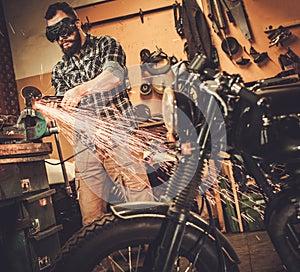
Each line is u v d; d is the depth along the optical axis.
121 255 1.88
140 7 5.13
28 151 2.75
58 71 3.35
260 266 3.04
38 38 5.31
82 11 5.25
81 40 3.25
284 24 4.90
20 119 2.93
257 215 4.12
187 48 5.02
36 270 2.67
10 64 5.32
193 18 4.93
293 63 4.81
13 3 5.35
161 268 1.57
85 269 1.61
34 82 5.32
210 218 1.74
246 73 4.99
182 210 1.60
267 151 1.62
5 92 5.16
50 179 3.96
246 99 1.57
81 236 1.63
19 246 2.62
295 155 1.61
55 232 2.90
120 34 5.19
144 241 1.65
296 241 1.67
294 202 1.65
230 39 4.97
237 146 1.67
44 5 5.29
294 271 1.68
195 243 1.68
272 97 1.62
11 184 2.55
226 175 4.18
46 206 2.91
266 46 4.96
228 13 4.96
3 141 2.84
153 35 5.13
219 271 1.69
